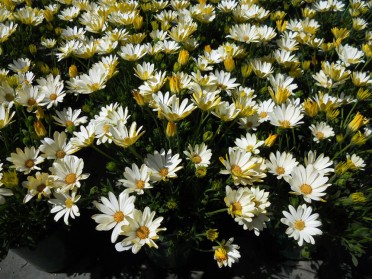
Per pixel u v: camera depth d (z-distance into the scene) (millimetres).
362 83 667
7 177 464
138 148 597
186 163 553
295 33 831
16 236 517
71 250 613
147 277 634
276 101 570
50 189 485
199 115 658
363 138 542
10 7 888
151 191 550
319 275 635
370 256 660
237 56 714
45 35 890
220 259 467
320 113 616
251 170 471
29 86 595
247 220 438
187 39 758
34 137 567
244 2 928
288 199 567
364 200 516
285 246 614
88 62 788
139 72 628
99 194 550
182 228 531
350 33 962
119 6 835
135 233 418
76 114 601
